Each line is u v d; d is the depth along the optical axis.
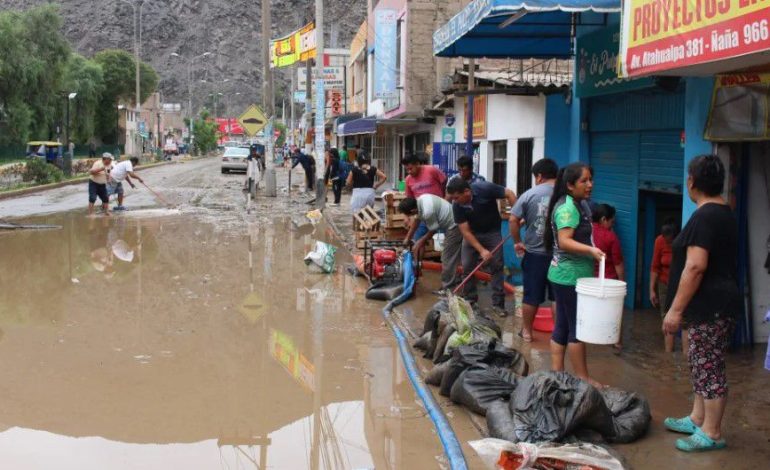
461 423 5.43
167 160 74.75
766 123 5.74
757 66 5.51
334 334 8.20
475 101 15.44
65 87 51.16
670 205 8.67
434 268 11.73
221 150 129.38
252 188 26.56
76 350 7.54
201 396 6.25
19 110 42.19
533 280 7.30
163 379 6.67
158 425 5.64
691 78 6.79
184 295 10.18
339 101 34.22
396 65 21.75
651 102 8.01
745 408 5.49
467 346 6.11
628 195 8.72
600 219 7.42
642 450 4.79
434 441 5.27
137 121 61.56
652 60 5.85
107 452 5.15
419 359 7.06
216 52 193.25
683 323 4.71
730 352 6.86
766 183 6.77
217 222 19.03
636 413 5.04
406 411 5.88
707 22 5.09
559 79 13.02
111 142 72.94
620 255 7.47
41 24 44.34
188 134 106.38
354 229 13.38
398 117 21.62
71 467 4.91
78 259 13.10
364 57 30.86
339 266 12.52
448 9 20.36
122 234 16.47
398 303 9.44
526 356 6.98
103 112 71.88
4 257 13.23
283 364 7.13
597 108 9.42
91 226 17.91
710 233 4.46
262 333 8.24
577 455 4.41
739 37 4.75
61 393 6.28
